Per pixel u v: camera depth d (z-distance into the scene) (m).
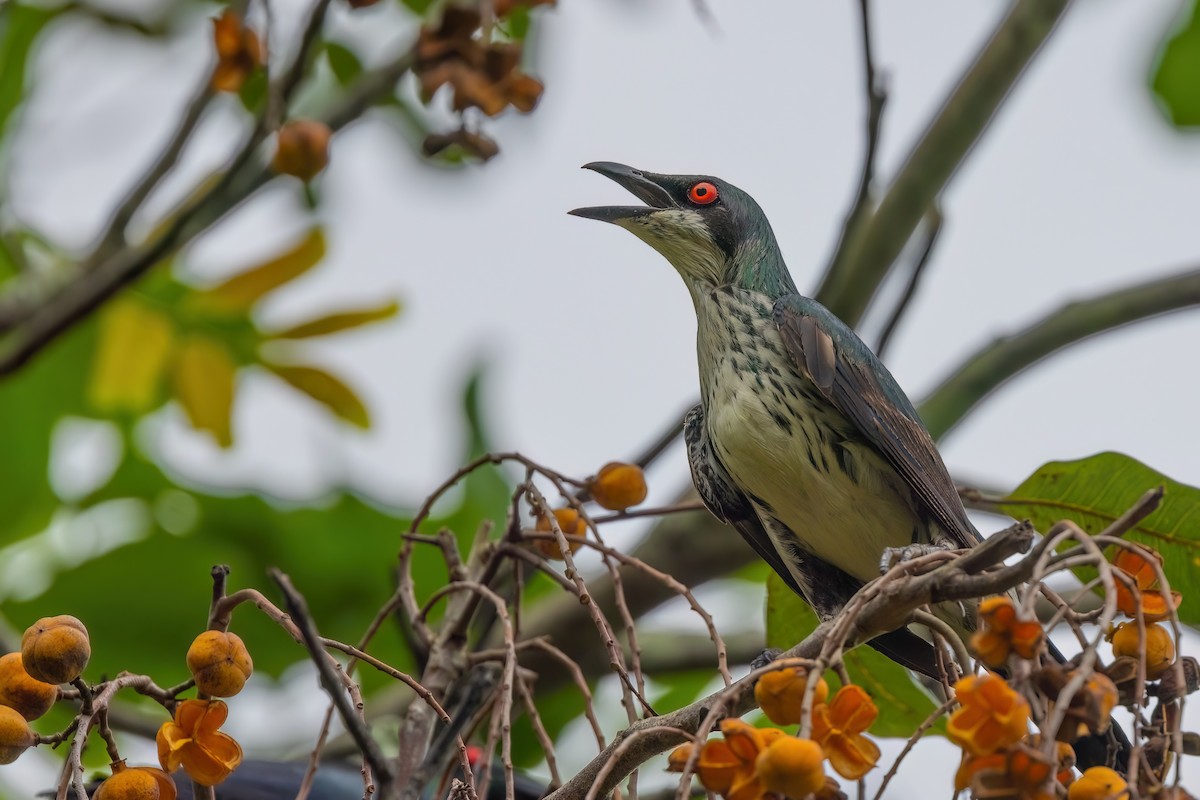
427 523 12.77
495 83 8.63
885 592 5.78
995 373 11.83
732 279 11.23
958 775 4.82
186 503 13.02
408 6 12.12
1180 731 5.16
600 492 8.18
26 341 9.87
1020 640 5.00
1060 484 8.58
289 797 9.27
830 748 5.21
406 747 7.56
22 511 13.00
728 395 10.55
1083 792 5.04
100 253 10.05
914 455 9.98
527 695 7.24
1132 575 5.79
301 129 8.24
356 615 12.80
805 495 10.31
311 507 12.88
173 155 10.02
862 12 10.31
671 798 8.33
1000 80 11.53
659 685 12.55
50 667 5.60
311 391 12.50
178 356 12.37
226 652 5.78
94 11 11.82
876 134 10.67
